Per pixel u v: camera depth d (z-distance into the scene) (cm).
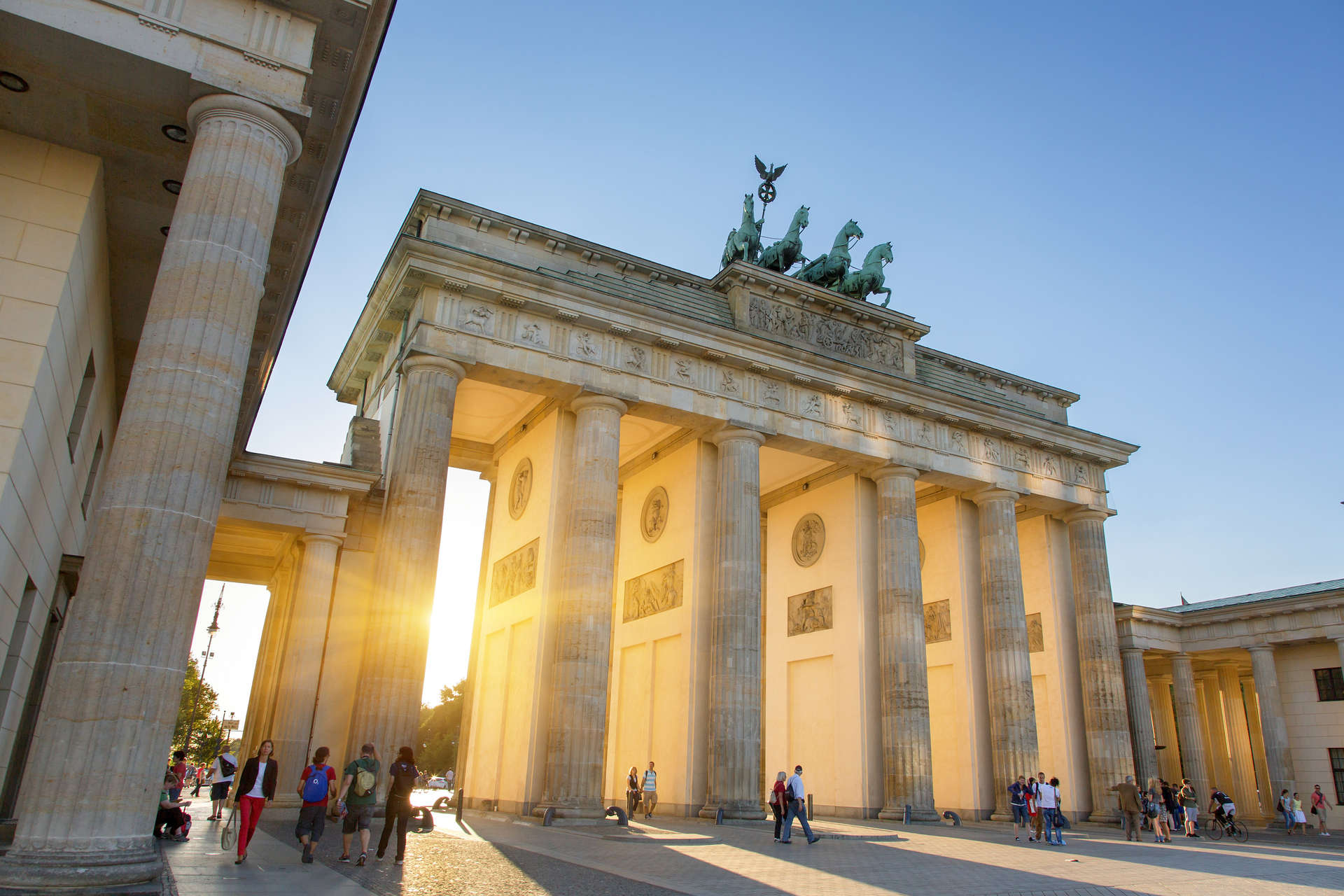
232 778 4100
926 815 5516
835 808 5994
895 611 5891
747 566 5328
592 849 3172
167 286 2123
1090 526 7000
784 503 7194
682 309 5788
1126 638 7775
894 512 6072
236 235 2198
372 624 4253
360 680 4188
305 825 2433
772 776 6688
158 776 1858
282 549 5544
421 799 7288
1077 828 6062
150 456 1975
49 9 2122
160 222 2828
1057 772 6725
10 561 2383
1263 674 7525
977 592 6662
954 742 6481
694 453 5841
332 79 2492
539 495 5394
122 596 1867
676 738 5419
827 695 6303
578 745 4522
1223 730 8731
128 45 2194
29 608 2823
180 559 1958
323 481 4791
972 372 7100
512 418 6034
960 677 6519
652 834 3772
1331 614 7181
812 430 5844
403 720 4131
